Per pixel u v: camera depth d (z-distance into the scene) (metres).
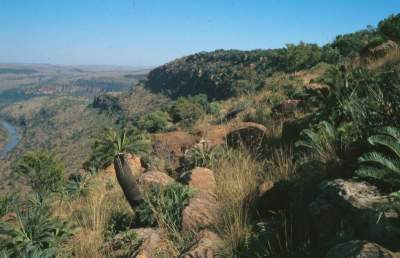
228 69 184.12
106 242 6.03
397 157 4.12
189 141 12.52
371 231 3.23
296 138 7.79
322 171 4.83
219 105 29.11
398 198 3.22
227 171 7.24
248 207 5.34
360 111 5.51
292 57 59.44
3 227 6.20
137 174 11.03
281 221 4.66
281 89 20.80
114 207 8.12
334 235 3.65
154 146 12.41
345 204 3.66
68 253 5.87
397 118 4.92
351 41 35.44
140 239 5.62
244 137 10.04
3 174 135.12
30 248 5.59
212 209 5.93
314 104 10.30
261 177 6.46
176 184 6.99
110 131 7.70
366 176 3.96
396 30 15.07
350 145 5.14
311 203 4.07
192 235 5.34
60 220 6.81
